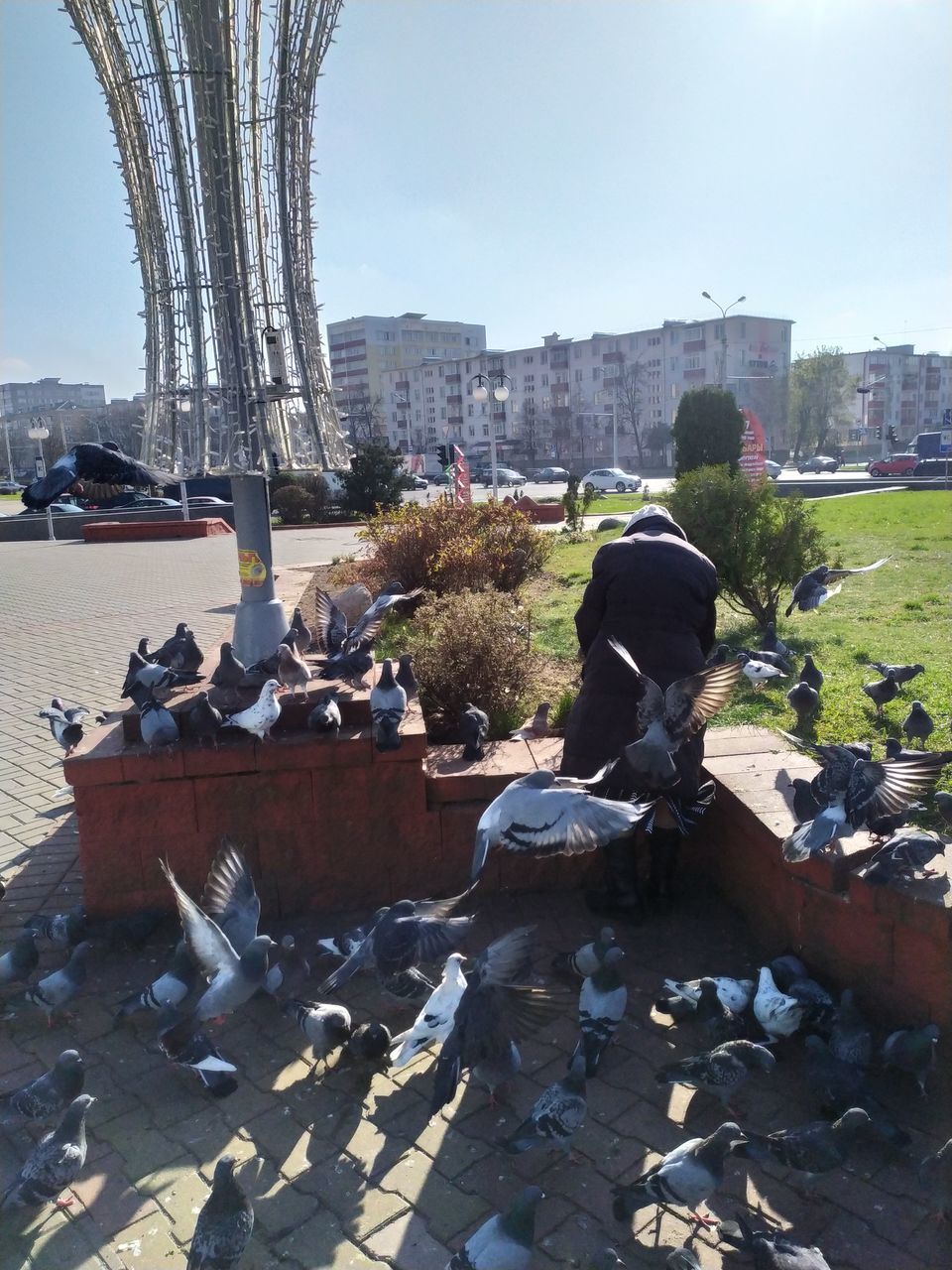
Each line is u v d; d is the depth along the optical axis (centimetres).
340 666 594
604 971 404
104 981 489
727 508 1029
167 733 518
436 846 547
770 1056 366
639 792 473
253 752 523
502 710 737
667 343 9125
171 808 528
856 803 397
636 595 511
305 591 1358
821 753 421
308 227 653
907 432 11456
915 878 408
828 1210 331
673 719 396
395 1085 407
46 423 9138
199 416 614
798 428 9094
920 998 399
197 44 565
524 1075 410
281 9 602
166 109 577
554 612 1244
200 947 405
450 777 540
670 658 499
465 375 10888
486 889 552
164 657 729
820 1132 336
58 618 1565
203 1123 386
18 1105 379
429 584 1239
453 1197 343
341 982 370
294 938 509
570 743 514
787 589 1102
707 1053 379
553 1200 341
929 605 1125
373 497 3619
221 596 1755
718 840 540
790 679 809
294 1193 347
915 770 399
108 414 8969
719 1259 315
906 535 1855
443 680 736
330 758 527
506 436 10569
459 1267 298
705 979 421
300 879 545
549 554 1435
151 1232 333
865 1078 382
